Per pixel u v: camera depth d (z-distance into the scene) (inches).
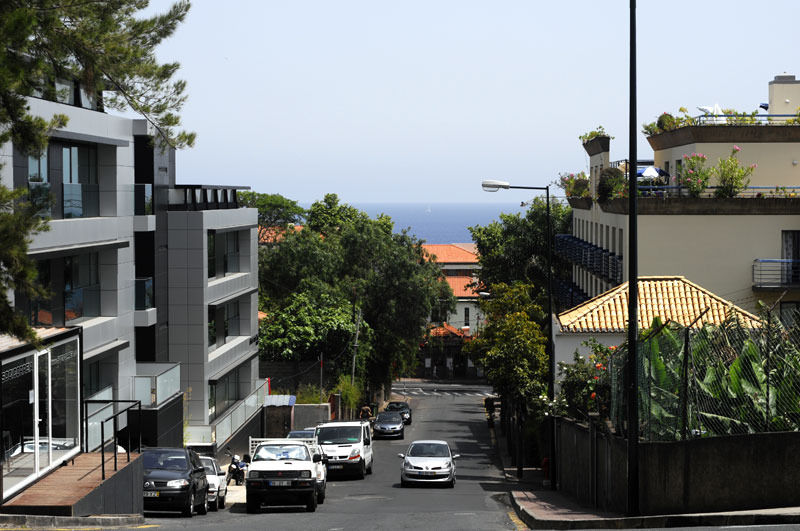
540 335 1998.0
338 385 3038.9
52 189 1385.3
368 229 3659.0
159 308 1818.4
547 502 1185.4
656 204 2000.5
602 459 1071.6
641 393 944.3
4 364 765.3
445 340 5260.8
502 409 2723.9
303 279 3380.9
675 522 723.4
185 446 1752.0
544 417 1728.6
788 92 2273.6
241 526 866.8
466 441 2667.3
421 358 5280.5
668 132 2204.7
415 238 3870.6
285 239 3636.8
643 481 864.3
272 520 978.1
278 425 2459.4
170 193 1898.4
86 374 1504.7
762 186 2069.4
